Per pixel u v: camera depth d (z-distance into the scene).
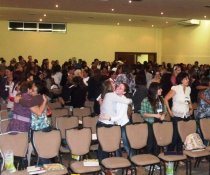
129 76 7.29
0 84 7.25
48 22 16.98
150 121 5.47
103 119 5.19
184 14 11.87
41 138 4.66
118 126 5.14
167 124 5.49
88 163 4.61
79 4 10.20
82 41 17.72
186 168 5.17
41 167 4.43
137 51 18.58
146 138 5.31
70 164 4.65
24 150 4.63
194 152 5.23
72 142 4.85
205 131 5.88
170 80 7.46
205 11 11.01
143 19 14.60
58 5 10.49
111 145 5.06
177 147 5.73
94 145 5.44
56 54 17.41
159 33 18.84
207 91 6.25
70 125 5.66
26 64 10.41
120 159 4.81
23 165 4.74
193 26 15.84
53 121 6.04
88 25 17.73
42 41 17.17
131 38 18.44
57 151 4.75
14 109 4.87
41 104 4.83
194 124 5.76
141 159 4.87
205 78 7.41
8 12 13.10
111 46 18.16
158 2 9.45
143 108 5.52
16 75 7.56
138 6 10.30
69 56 17.58
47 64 11.33
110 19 14.89
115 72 7.77
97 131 5.02
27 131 4.79
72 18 14.81
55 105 6.89
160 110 5.47
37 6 10.81
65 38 17.47
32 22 16.91
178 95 5.78
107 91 5.47
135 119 6.02
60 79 9.44
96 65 10.70
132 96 6.54
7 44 16.69
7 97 7.22
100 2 9.74
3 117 5.87
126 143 5.26
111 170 4.87
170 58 17.94
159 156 5.05
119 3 9.83
